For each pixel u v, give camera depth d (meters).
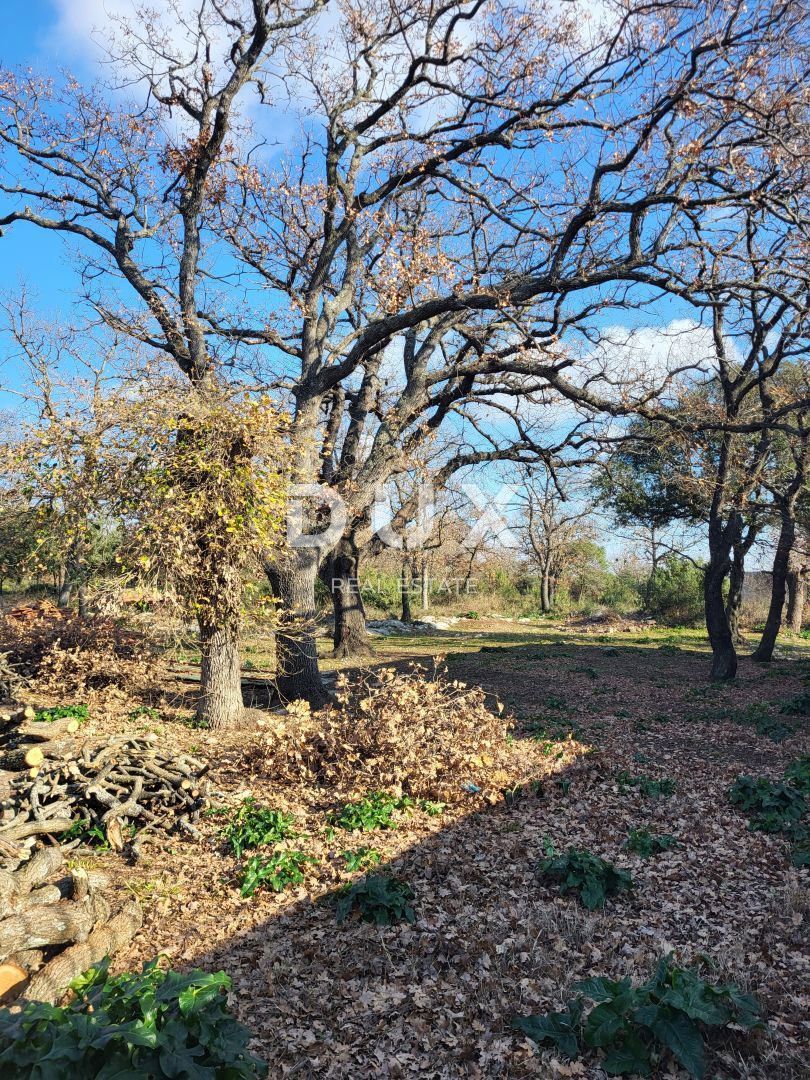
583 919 5.45
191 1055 3.09
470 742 8.55
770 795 7.82
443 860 6.49
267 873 6.07
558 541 47.75
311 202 15.56
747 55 10.52
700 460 17.52
